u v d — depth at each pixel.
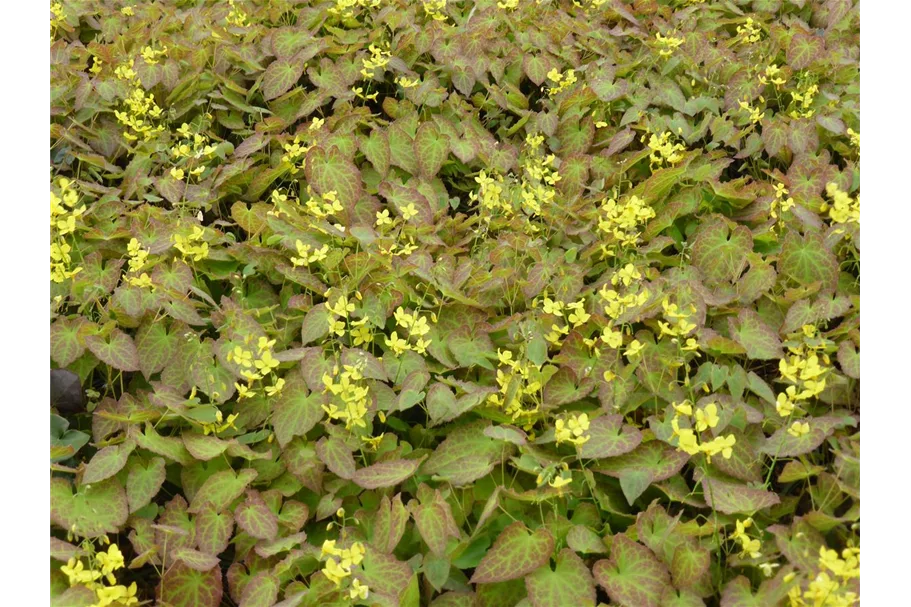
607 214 1.47
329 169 1.53
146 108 1.63
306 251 1.40
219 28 1.74
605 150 1.64
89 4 1.88
